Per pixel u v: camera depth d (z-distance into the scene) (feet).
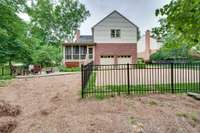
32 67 60.34
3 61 43.93
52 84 31.63
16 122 14.94
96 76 35.65
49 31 117.19
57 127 12.82
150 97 18.86
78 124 12.76
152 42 102.78
